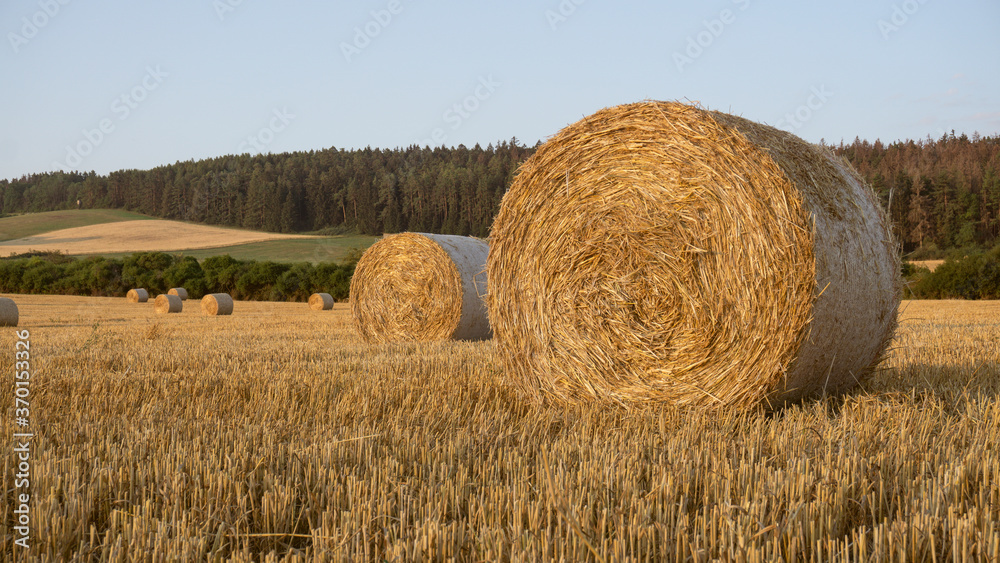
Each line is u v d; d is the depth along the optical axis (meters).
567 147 5.89
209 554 2.52
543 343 5.91
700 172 5.09
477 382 6.32
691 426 4.31
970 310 19.75
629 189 5.46
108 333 12.96
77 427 4.44
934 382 5.84
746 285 4.84
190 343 10.77
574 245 5.75
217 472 3.29
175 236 63.53
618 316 5.46
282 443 3.99
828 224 4.78
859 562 2.32
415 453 3.79
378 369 7.12
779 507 2.72
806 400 5.20
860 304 5.02
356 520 2.72
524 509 2.81
